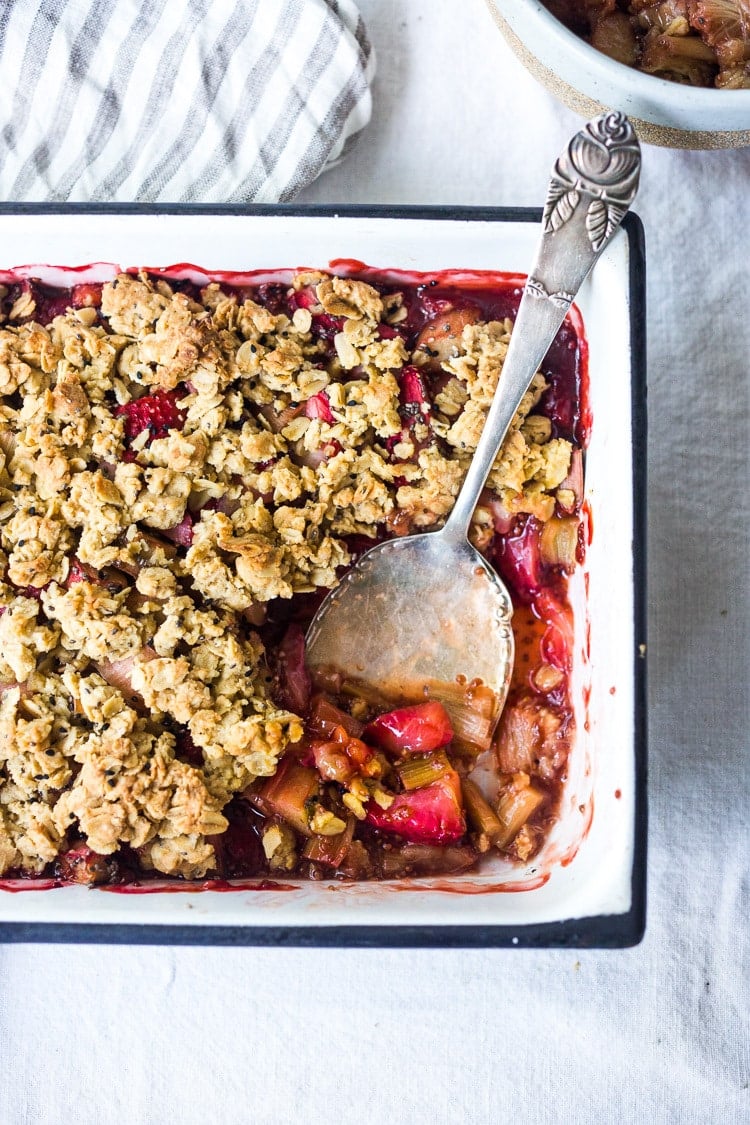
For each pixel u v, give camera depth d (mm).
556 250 551
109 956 629
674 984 634
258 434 573
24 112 616
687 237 643
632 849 537
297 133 619
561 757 596
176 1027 627
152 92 617
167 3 616
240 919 530
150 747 555
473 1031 631
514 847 591
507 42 621
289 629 591
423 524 585
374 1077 627
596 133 537
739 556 646
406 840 584
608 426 563
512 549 599
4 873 556
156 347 570
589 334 577
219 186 621
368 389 575
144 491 566
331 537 580
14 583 559
